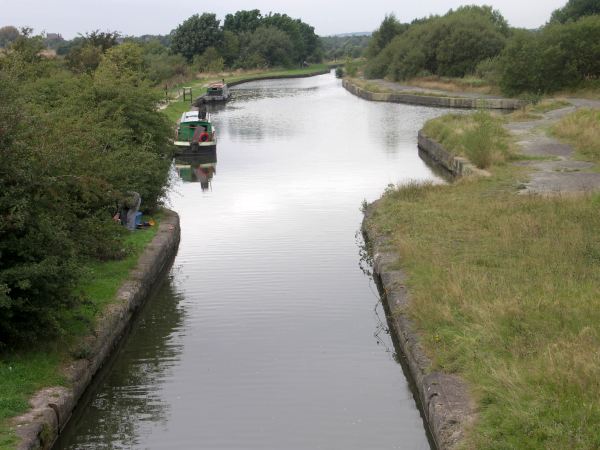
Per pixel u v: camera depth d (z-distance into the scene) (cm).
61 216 1028
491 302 1008
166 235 1585
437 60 6606
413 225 1527
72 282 966
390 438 845
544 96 4819
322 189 2286
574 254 1209
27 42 2844
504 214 1549
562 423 674
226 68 9519
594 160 2292
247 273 1464
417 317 1038
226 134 3762
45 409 827
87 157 1260
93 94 1983
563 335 872
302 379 1004
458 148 2548
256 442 847
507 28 7319
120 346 1127
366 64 8575
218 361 1072
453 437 723
